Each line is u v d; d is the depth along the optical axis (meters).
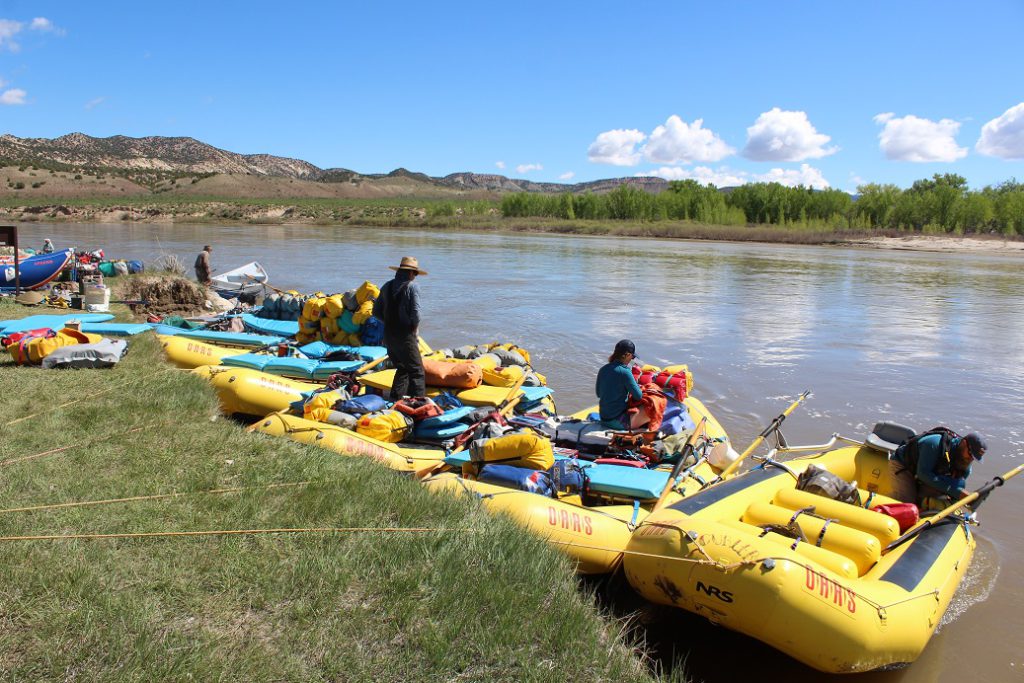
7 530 4.35
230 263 31.52
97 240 44.91
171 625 3.60
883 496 6.14
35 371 8.70
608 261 37.66
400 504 5.20
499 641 3.78
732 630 4.83
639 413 7.05
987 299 24.48
